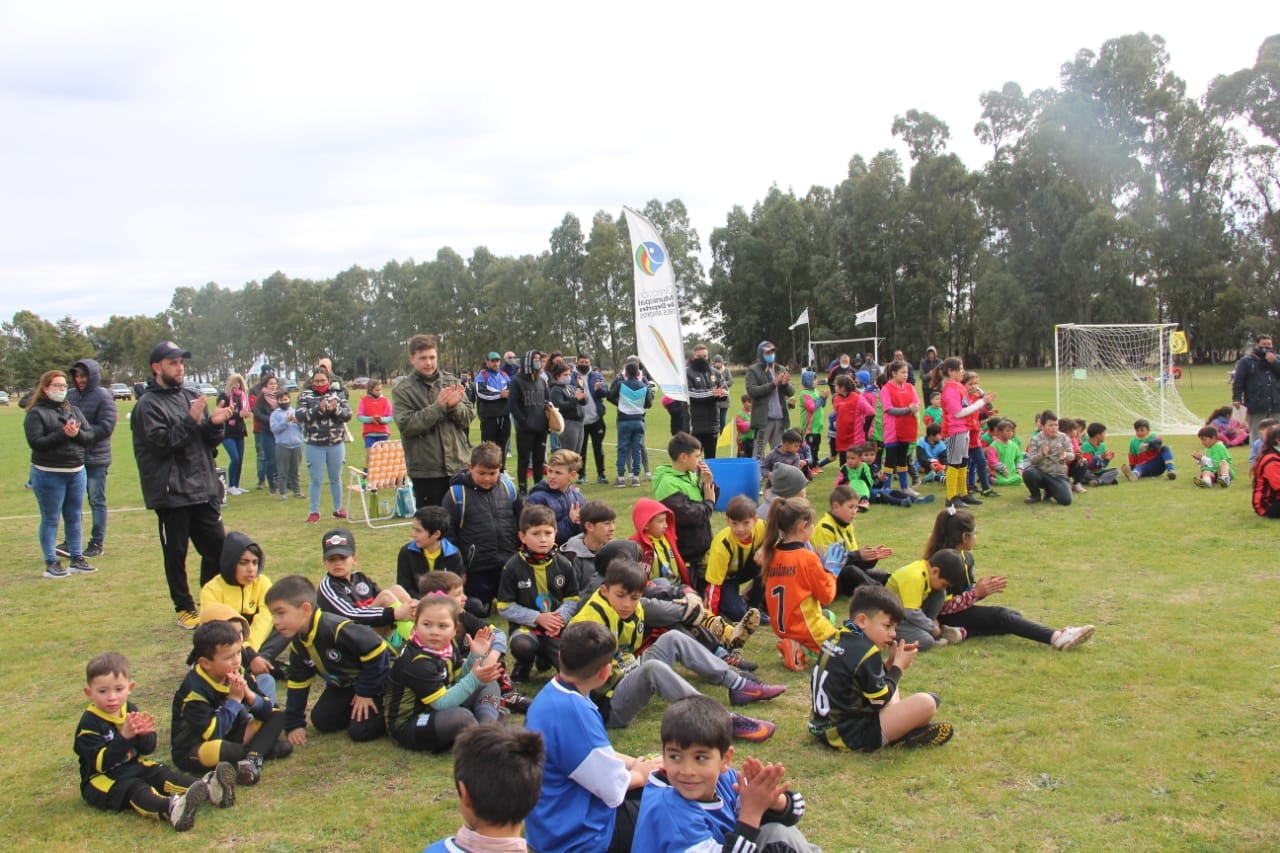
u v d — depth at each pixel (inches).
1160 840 141.2
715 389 526.6
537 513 226.8
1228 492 447.8
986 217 2421.3
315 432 455.5
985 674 219.9
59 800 169.8
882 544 366.0
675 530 281.4
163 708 216.4
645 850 116.0
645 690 190.9
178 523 275.3
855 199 2519.7
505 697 210.2
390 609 209.0
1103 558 325.4
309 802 167.0
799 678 228.1
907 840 144.6
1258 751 171.0
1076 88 2348.7
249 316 4284.0
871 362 1115.9
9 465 804.6
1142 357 1234.0
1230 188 2295.8
